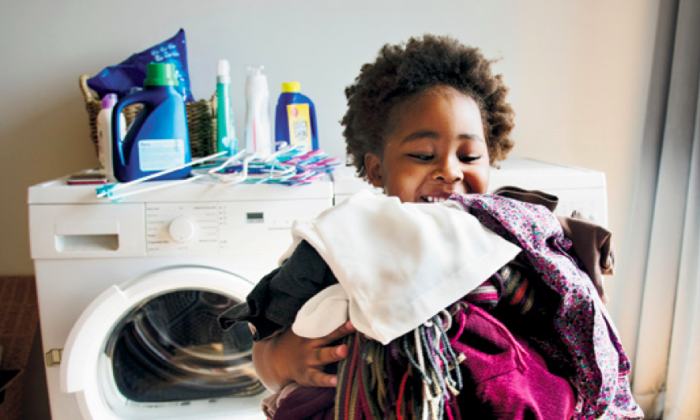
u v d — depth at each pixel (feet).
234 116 6.55
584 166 6.91
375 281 1.70
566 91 6.75
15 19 6.26
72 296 4.74
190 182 4.81
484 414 1.65
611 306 7.08
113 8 6.30
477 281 1.69
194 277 4.59
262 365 2.23
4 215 6.57
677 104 5.92
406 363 1.67
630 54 6.71
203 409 5.10
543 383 1.74
